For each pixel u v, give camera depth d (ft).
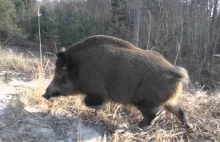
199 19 107.04
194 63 88.58
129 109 17.56
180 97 18.97
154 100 15.61
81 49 16.60
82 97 18.57
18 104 16.74
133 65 15.71
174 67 15.81
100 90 16.16
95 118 16.74
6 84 20.21
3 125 14.80
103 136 15.21
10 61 26.61
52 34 100.53
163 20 110.63
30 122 15.57
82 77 16.40
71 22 104.63
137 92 15.72
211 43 103.30
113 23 103.14
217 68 86.89
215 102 19.08
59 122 15.90
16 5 126.41
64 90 16.94
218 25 111.75
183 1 110.52
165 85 15.43
